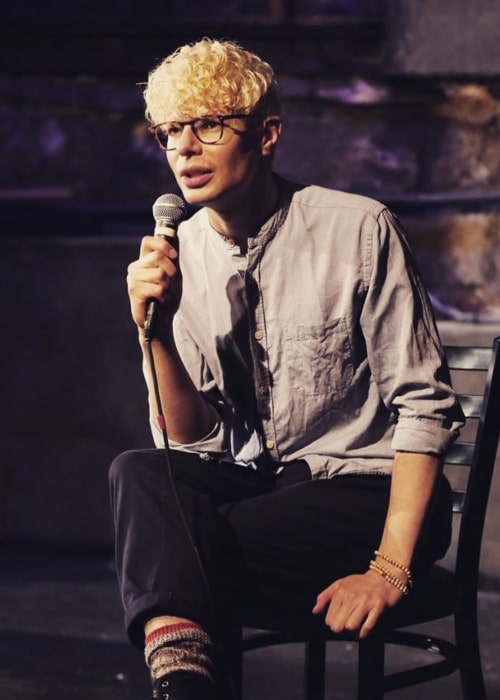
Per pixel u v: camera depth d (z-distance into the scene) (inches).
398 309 113.0
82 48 292.0
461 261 275.3
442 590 117.0
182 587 99.6
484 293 274.5
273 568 108.2
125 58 290.7
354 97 282.5
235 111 109.7
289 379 115.6
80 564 258.8
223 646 106.3
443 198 274.7
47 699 180.7
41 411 263.4
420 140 280.4
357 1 284.7
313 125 284.0
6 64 292.8
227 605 106.6
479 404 126.8
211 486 114.3
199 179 110.6
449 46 276.1
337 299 114.3
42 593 237.9
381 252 114.0
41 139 291.0
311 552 108.6
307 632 111.2
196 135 110.0
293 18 288.0
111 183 288.8
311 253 115.2
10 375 264.4
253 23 288.7
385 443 116.5
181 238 122.6
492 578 233.1
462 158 278.5
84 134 289.6
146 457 111.7
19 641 209.0
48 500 264.4
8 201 287.3
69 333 261.3
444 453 109.7
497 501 230.8
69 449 262.8
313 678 139.8
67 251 260.2
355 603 103.0
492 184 277.4
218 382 121.3
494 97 277.1
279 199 117.4
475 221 274.5
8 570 254.1
